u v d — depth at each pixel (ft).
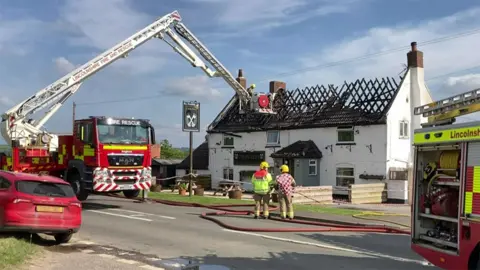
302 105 109.70
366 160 93.76
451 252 22.76
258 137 113.80
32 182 33.99
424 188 25.32
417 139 25.93
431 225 24.89
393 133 92.27
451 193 23.34
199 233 40.93
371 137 93.35
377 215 53.31
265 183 51.78
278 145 109.40
